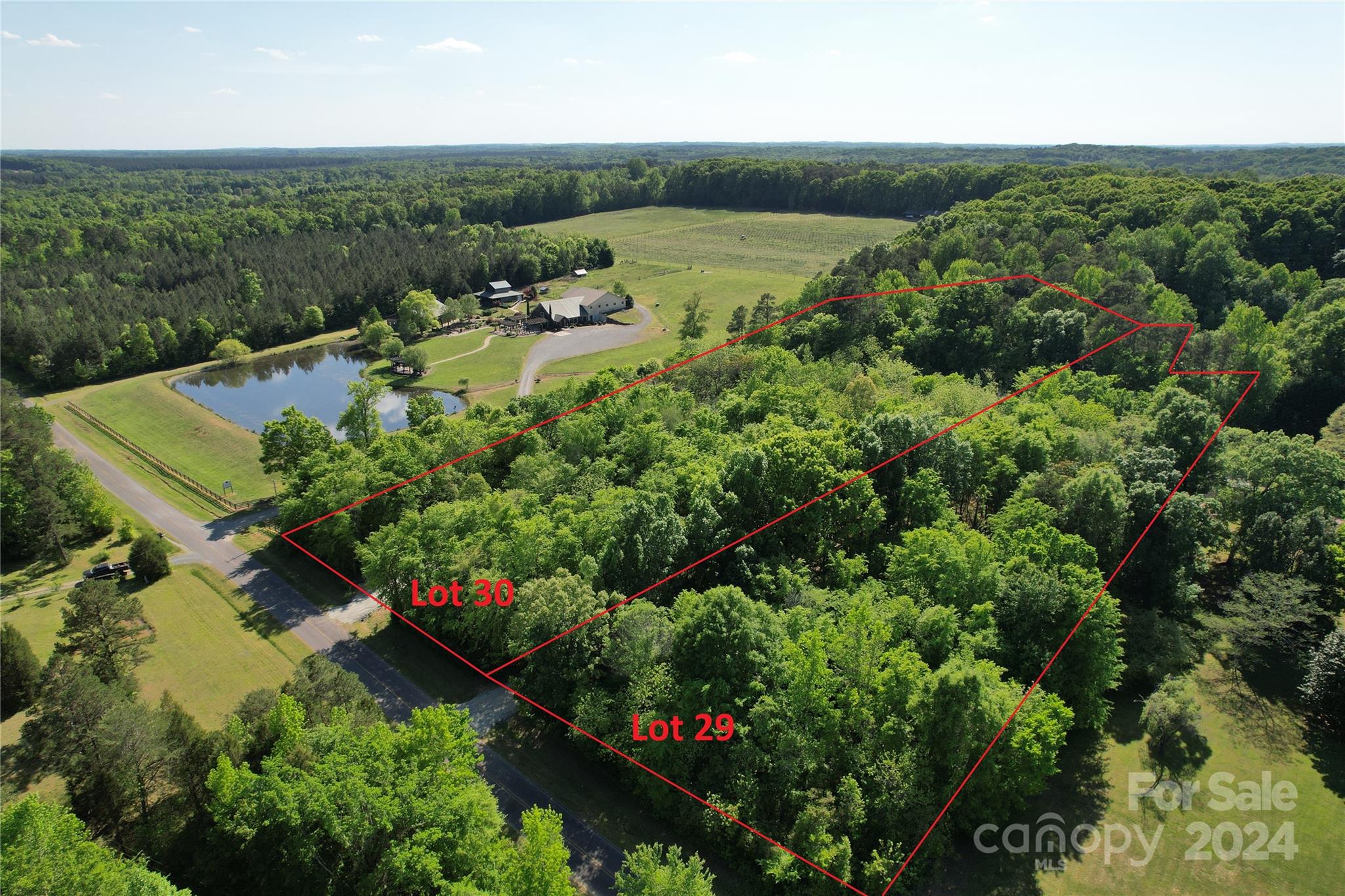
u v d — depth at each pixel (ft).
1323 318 359.05
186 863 157.38
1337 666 198.90
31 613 263.08
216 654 239.71
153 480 377.30
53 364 545.03
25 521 301.22
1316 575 233.76
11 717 211.00
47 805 142.61
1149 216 529.86
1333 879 164.14
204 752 161.89
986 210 632.38
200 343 621.31
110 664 208.03
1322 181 533.14
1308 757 196.24
